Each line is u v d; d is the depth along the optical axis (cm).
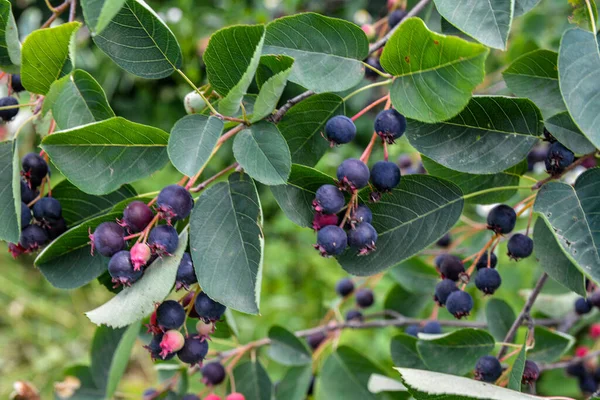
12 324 126
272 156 33
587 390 53
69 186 38
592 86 33
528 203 39
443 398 33
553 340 45
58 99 37
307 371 49
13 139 36
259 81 37
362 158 36
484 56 32
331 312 56
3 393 113
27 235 38
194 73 88
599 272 33
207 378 46
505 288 65
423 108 34
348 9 79
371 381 47
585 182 35
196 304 34
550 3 75
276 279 110
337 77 36
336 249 34
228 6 93
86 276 37
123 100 109
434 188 37
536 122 36
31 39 34
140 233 34
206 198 34
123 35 34
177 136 33
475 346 41
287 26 36
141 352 112
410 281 52
